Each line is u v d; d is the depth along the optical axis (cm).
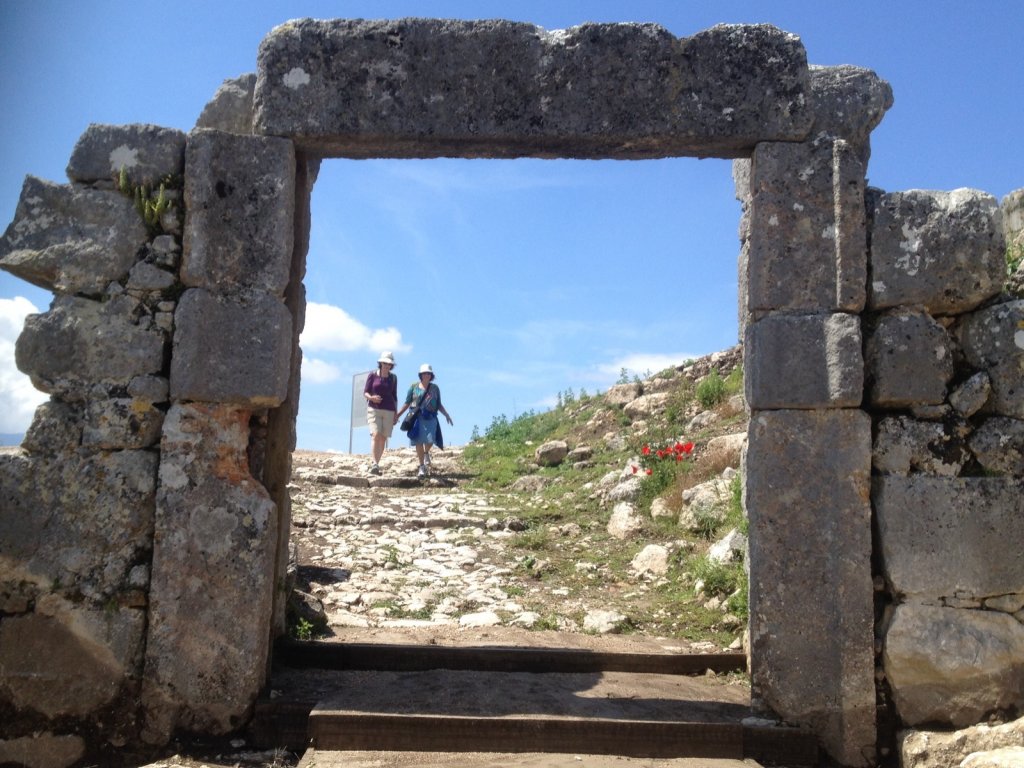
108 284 475
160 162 483
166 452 463
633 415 1420
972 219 477
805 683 455
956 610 457
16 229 476
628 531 900
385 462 1459
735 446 973
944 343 471
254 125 488
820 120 495
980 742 423
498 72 489
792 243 477
